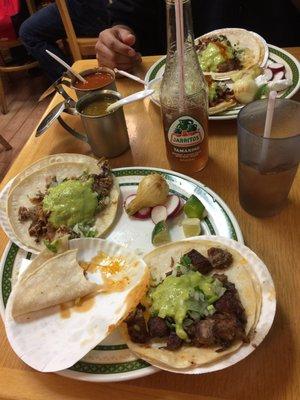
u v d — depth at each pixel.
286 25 1.52
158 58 1.28
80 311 0.65
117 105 0.88
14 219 0.85
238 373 0.57
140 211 0.82
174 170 0.90
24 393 0.59
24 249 0.78
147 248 0.77
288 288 0.66
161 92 0.82
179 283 0.62
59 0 1.87
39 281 0.68
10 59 3.18
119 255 0.72
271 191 0.73
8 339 0.62
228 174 0.88
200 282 0.62
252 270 0.64
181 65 0.72
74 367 0.58
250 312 0.59
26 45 2.60
